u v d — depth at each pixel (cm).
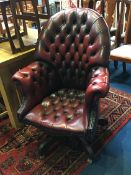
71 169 162
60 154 176
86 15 162
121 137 186
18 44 200
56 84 183
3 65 174
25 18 180
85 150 168
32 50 192
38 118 153
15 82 162
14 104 197
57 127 143
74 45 168
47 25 175
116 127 196
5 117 223
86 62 162
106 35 154
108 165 163
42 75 172
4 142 194
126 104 223
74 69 172
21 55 184
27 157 177
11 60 178
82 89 177
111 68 295
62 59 174
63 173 160
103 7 242
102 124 198
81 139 168
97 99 136
